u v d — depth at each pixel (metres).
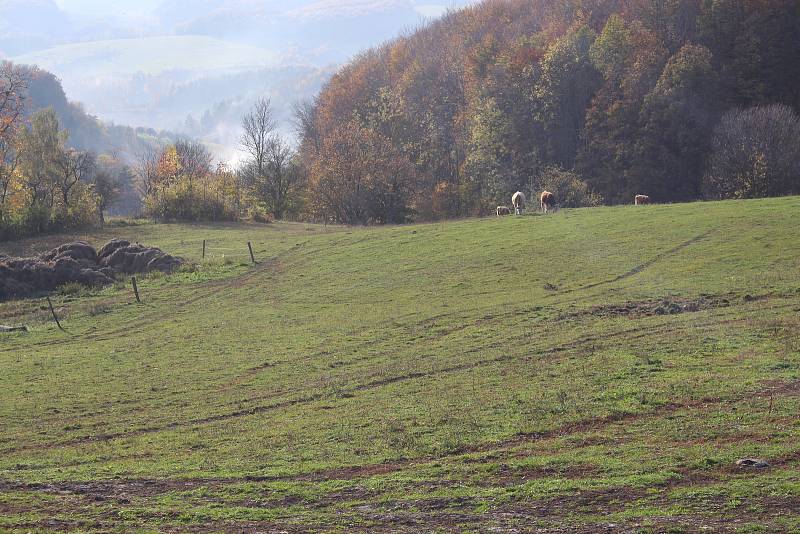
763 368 22.28
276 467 17.92
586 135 96.75
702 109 89.38
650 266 40.59
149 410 25.72
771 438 16.52
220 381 28.83
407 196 93.50
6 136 82.94
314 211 95.31
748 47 94.44
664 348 26.11
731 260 39.16
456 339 31.84
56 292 50.69
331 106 127.00
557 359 26.61
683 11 102.88
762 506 13.13
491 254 47.91
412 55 143.50
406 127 107.31
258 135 115.25
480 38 138.00
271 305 43.06
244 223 81.56
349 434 20.31
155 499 15.83
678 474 14.94
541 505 14.08
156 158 133.00
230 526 13.97
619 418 19.20
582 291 37.78
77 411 26.14
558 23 124.31
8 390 29.50
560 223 54.00
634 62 95.81
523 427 19.19
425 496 15.00
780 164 75.62
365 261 50.97
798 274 35.00
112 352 35.31
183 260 55.91
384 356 30.47
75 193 83.38
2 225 71.81
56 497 16.14
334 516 14.27
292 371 29.42
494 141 99.25
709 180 80.62
